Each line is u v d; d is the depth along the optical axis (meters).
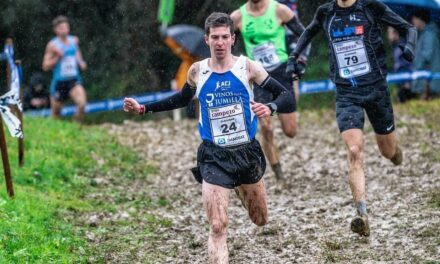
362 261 14.09
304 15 39.03
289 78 19.89
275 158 20.88
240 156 12.95
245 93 12.99
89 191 20.64
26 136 24.73
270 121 20.50
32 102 34.81
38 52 40.28
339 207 18.20
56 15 40.12
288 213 17.97
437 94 33.88
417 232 15.43
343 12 15.83
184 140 28.16
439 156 22.56
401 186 19.61
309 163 23.72
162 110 13.49
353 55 15.76
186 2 40.28
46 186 20.11
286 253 14.98
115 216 18.19
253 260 14.72
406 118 29.73
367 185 20.20
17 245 14.58
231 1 40.34
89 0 40.16
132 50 40.66
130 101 13.25
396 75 33.19
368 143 25.59
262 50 19.83
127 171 23.23
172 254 15.33
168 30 33.84
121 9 40.19
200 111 13.17
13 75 18.64
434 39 32.81
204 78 13.01
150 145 27.20
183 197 20.64
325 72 40.50
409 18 32.62
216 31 12.74
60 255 14.70
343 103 15.74
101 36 40.69
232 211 18.62
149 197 20.42
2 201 16.95
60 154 23.55
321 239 15.65
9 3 39.41
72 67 31.81
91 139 26.62
